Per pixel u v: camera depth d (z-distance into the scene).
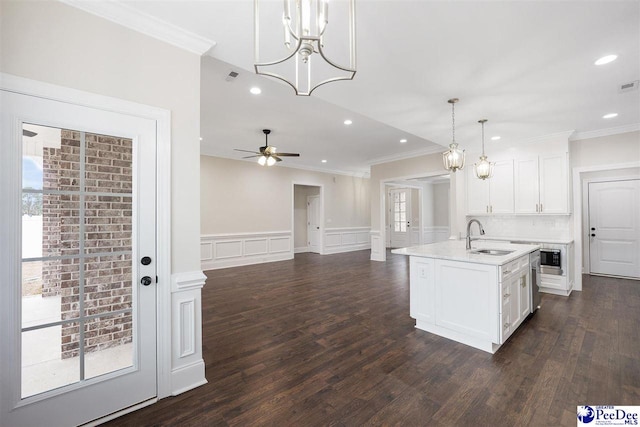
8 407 1.46
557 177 4.43
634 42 2.12
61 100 1.59
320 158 7.34
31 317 1.54
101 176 1.75
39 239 1.57
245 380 2.15
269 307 3.85
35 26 1.52
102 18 1.72
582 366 2.29
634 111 3.48
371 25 1.92
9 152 1.47
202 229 6.43
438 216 10.32
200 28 1.95
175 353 2.00
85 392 1.67
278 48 2.18
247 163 7.25
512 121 3.85
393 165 7.16
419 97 3.08
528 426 1.66
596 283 4.84
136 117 1.84
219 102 3.71
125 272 1.83
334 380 2.14
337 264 7.11
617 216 5.18
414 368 2.30
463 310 2.73
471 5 1.74
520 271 3.03
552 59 2.35
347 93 2.99
